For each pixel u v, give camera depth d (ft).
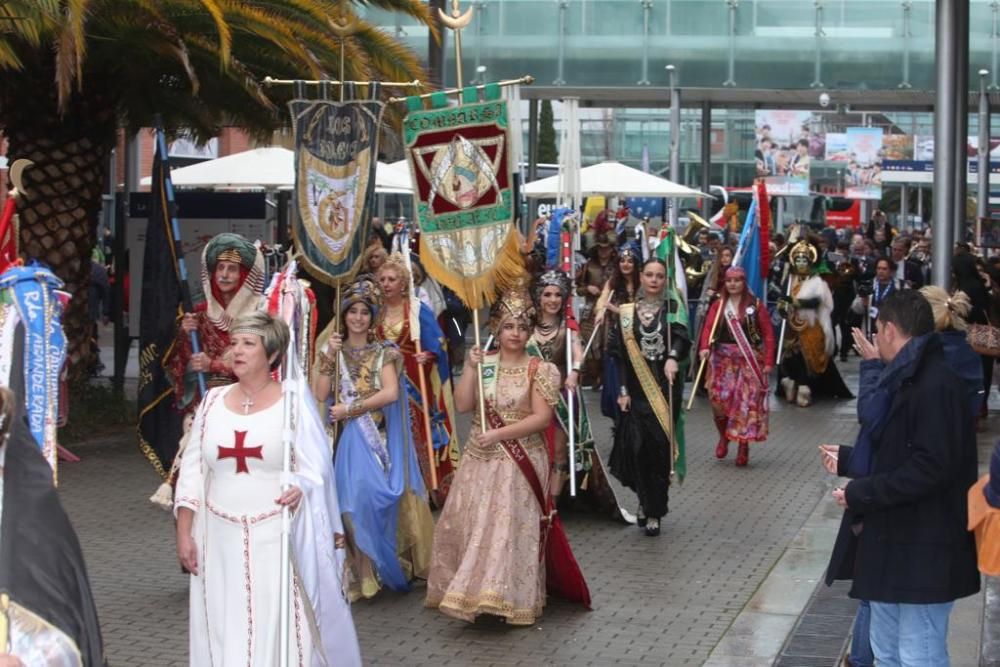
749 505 36.86
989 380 50.44
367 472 26.43
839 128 168.35
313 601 19.27
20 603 12.71
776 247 74.08
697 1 89.04
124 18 40.86
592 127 170.91
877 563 17.87
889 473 17.58
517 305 27.63
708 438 48.44
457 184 26.99
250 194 54.75
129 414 48.34
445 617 26.09
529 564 25.31
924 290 20.66
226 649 19.01
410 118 27.12
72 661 12.82
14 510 13.08
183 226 54.80
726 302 43.14
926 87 88.63
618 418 33.78
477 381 25.76
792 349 58.13
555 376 25.61
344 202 27.96
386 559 26.78
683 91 91.61
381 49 45.29
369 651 23.99
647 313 33.32
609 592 27.94
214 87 49.42
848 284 76.13
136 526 33.24
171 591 27.53
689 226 73.05
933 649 18.02
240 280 26.45
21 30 37.70
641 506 33.35
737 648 24.09
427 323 31.12
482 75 88.43
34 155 46.70
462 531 25.61
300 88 28.02
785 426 51.72
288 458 18.97
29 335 20.44
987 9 91.76
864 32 88.84
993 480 16.94
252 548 19.06
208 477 19.43
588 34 89.25
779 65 89.66
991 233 92.94
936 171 50.72
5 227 21.79
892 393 17.84
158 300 28.40
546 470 25.90
